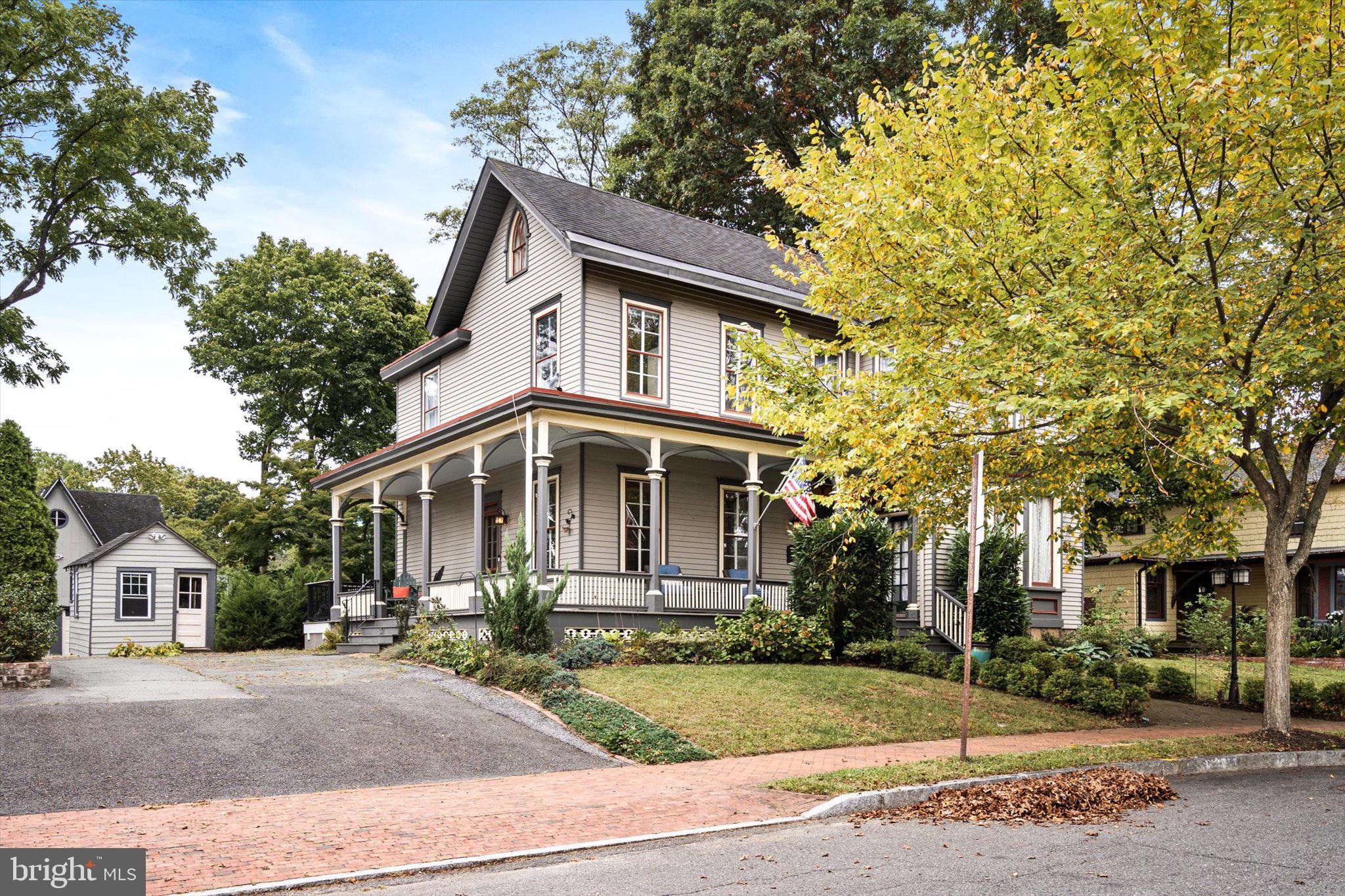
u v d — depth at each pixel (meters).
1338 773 10.83
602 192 25.14
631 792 9.41
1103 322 10.72
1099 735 13.76
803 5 35.28
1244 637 24.95
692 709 13.31
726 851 7.06
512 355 23.19
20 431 16.33
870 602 19.09
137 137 23.12
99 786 9.06
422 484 21.30
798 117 35.94
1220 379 10.56
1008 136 11.49
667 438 19.38
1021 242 10.95
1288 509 12.92
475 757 11.04
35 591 14.51
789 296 23.47
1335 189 10.87
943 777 9.47
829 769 10.64
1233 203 10.82
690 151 36.19
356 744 11.12
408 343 39.50
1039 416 11.34
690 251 23.09
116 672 15.45
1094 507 15.87
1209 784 9.88
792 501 19.25
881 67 34.16
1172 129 10.45
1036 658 17.66
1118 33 10.11
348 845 7.22
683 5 38.47
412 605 21.28
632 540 21.47
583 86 44.56
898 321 12.88
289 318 37.31
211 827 7.73
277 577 31.39
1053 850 6.86
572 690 13.77
